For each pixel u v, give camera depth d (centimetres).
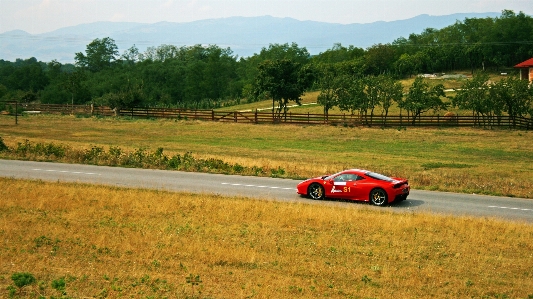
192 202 2011
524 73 8494
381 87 6159
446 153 4359
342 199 2175
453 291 1173
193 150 4156
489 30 12594
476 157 4159
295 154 4056
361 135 5428
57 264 1316
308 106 8475
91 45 15950
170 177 2695
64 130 5559
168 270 1290
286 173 2872
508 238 1595
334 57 13938
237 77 14638
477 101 5956
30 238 1526
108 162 3123
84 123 6244
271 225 1731
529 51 11800
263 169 2983
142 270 1285
